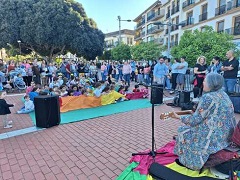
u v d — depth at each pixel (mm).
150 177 2633
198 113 2391
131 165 3051
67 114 6473
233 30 20328
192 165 2457
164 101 8281
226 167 2332
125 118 6082
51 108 5195
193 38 12969
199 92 7625
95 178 2990
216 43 11906
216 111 2324
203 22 24422
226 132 2352
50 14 22797
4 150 3930
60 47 25016
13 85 11125
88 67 16703
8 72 12047
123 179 2758
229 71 6621
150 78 11711
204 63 7852
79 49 24875
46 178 3006
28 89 7582
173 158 3016
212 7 23109
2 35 23016
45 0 23656
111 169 3229
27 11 22859
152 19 40531
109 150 3902
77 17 24312
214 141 2338
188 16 28094
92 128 5176
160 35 38562
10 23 22812
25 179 2990
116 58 29125
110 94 8062
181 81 9383
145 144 4172
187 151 2539
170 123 5547
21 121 5781
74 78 10516
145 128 5156
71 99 7051
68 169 3242
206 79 2461
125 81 11672
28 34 23094
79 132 4883
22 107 7172
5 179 2996
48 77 12297
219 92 2426
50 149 3959
